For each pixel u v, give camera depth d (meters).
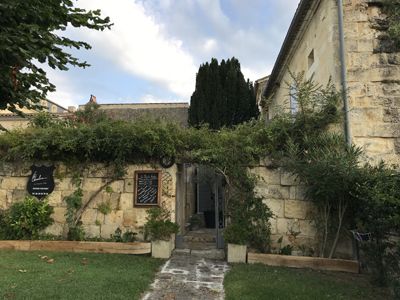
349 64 8.10
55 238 8.65
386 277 5.87
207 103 14.15
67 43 4.67
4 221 8.80
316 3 9.16
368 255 6.38
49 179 9.05
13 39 3.97
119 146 8.48
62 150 8.89
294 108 9.03
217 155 8.28
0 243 8.21
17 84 4.43
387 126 7.90
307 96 8.13
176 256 7.96
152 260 7.43
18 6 4.10
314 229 8.00
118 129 8.62
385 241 5.92
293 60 12.16
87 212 8.77
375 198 5.55
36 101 4.87
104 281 5.64
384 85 8.03
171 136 8.52
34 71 4.54
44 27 4.56
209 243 9.16
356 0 8.30
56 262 6.90
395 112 7.95
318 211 7.92
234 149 8.31
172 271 6.77
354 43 8.18
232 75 14.36
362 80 8.05
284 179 8.24
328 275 6.78
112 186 8.81
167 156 8.62
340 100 7.97
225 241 7.77
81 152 8.89
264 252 7.89
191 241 9.43
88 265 6.74
